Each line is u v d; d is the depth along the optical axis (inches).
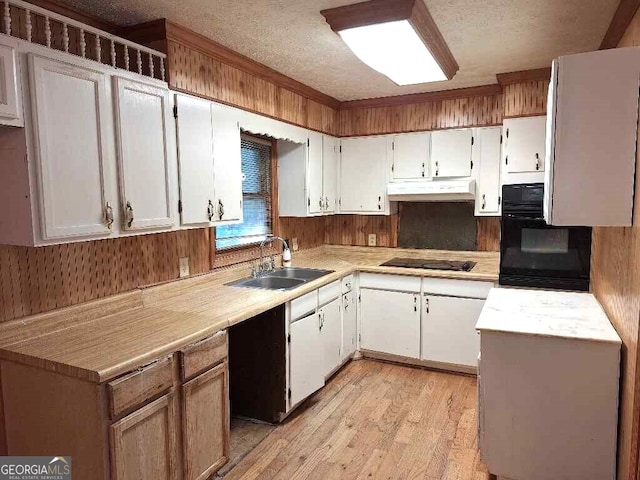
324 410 120.6
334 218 180.7
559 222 75.8
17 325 74.2
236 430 110.7
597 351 78.7
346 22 86.3
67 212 69.7
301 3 82.6
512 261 127.3
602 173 73.0
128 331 80.2
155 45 92.1
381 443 104.2
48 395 68.3
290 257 147.8
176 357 76.9
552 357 81.4
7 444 73.2
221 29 94.6
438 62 106.7
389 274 149.0
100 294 89.0
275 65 119.9
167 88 89.4
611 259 89.0
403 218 168.2
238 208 111.3
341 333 143.3
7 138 65.4
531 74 126.6
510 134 133.5
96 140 74.2
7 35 61.5
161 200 88.0
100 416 64.3
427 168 154.5
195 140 97.3
